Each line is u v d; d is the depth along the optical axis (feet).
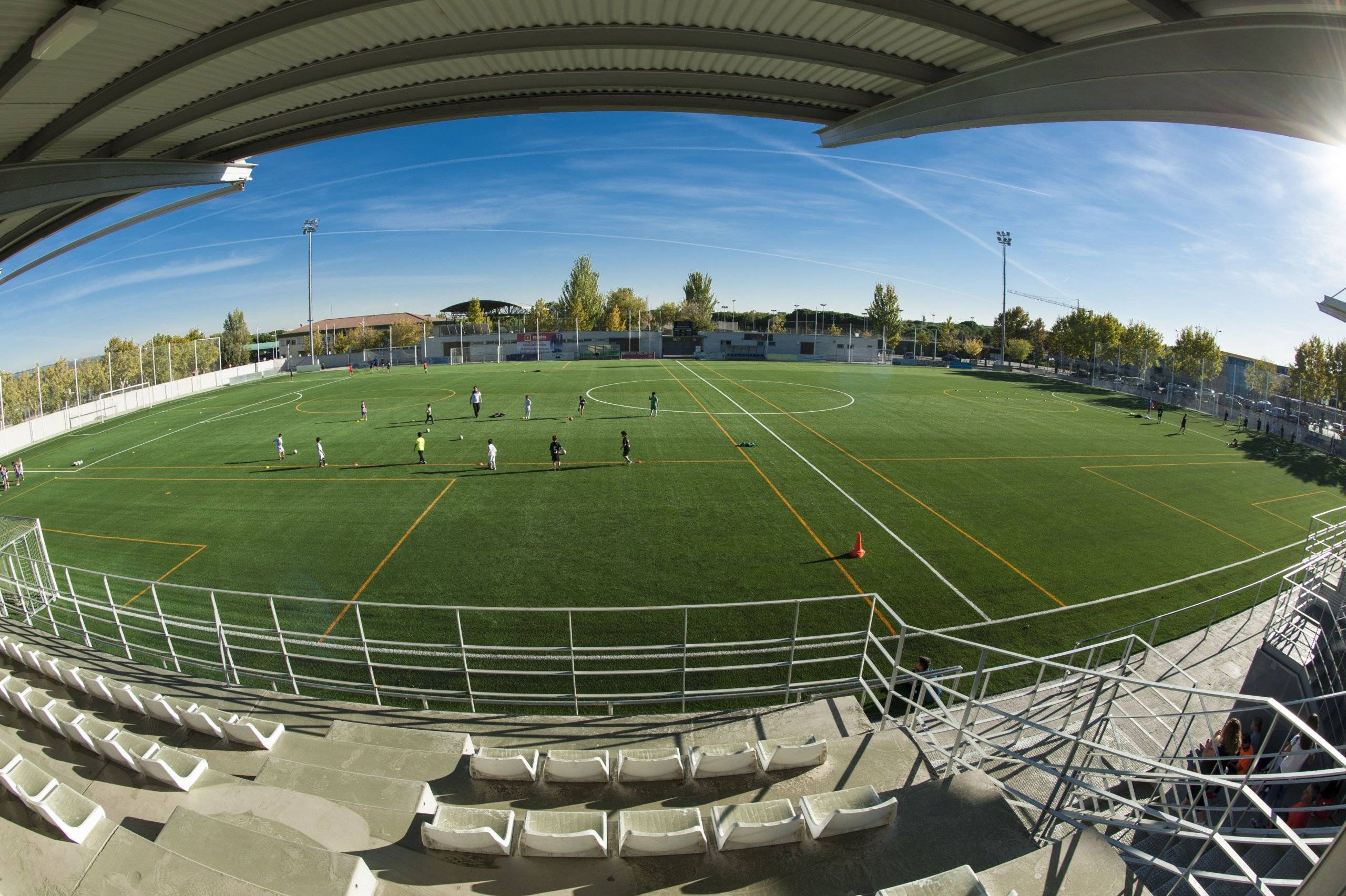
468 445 100.99
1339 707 28.55
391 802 18.25
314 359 263.29
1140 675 38.55
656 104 34.14
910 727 23.53
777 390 163.94
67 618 47.62
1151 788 24.06
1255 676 34.88
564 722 24.86
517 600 48.55
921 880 13.64
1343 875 8.70
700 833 15.38
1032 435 116.67
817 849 15.40
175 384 184.14
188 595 51.67
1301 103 16.37
